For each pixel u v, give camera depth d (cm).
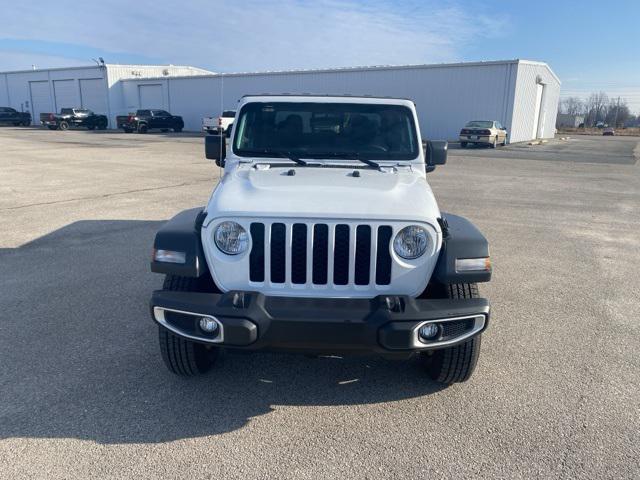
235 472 282
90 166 1711
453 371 354
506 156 2375
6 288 556
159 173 1545
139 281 582
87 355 408
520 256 717
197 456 294
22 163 1775
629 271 656
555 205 1120
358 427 324
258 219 312
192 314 304
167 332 347
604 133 6353
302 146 436
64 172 1539
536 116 3866
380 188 350
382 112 443
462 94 3341
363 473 282
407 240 314
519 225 916
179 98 4672
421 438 313
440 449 303
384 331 295
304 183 358
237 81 4269
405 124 443
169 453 296
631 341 451
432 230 317
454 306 309
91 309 500
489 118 3291
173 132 4212
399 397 359
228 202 326
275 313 299
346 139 438
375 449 303
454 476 281
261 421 329
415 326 297
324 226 312
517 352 427
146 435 312
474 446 306
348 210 313
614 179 1586
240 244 315
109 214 940
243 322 297
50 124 4312
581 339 454
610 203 1160
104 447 300
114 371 385
